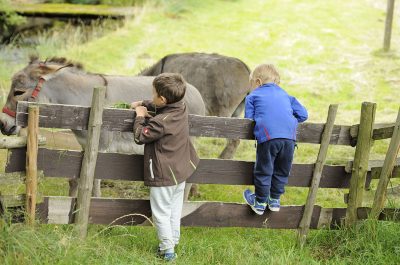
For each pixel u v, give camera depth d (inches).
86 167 169.3
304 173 191.9
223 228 206.2
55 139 266.4
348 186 197.9
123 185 254.4
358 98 366.0
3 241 152.0
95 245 171.5
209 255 176.7
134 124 168.1
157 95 165.8
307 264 174.6
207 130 178.9
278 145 173.8
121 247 173.5
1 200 163.8
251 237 198.2
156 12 525.0
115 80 217.2
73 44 462.6
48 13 515.2
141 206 181.8
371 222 183.8
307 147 302.2
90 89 209.6
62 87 205.2
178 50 443.5
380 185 185.9
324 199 249.1
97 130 167.6
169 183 166.4
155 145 166.2
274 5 547.5
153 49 444.8
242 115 325.7
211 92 275.0
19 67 413.1
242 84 276.2
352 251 180.9
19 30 506.9
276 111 176.4
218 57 280.1
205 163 183.9
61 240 162.2
